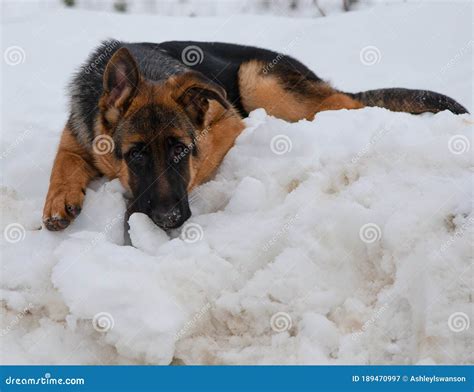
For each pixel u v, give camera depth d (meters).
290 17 14.34
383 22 12.54
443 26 12.09
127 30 13.20
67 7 15.25
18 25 13.42
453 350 5.06
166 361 5.41
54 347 5.66
